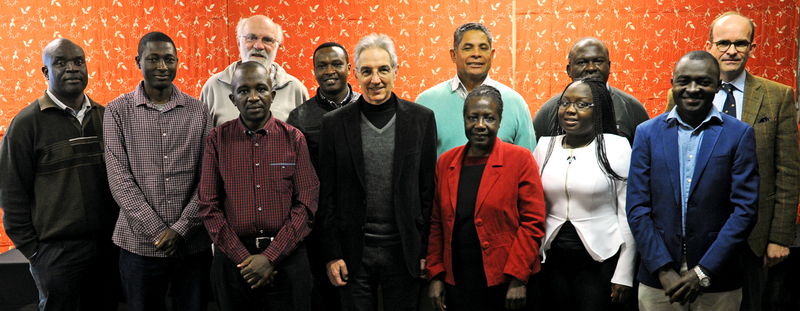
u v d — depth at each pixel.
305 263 2.42
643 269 2.17
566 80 4.53
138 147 2.48
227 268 2.33
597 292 2.18
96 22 4.52
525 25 4.52
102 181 2.66
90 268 2.66
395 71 2.47
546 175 2.31
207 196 2.32
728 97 2.67
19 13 4.48
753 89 2.61
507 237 2.23
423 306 3.12
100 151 2.68
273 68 3.48
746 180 2.00
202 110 2.63
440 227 2.37
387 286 2.40
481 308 2.27
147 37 2.53
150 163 2.47
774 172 2.52
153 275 2.48
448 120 2.92
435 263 2.33
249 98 2.32
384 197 2.38
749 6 4.37
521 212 2.25
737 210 2.00
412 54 4.59
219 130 2.39
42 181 2.59
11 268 3.18
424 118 2.42
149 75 2.50
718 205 2.05
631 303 2.63
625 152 2.24
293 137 2.42
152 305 2.54
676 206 2.08
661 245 2.08
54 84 2.58
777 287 3.09
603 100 2.29
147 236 2.41
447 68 4.59
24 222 2.60
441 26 4.56
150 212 2.41
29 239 2.60
